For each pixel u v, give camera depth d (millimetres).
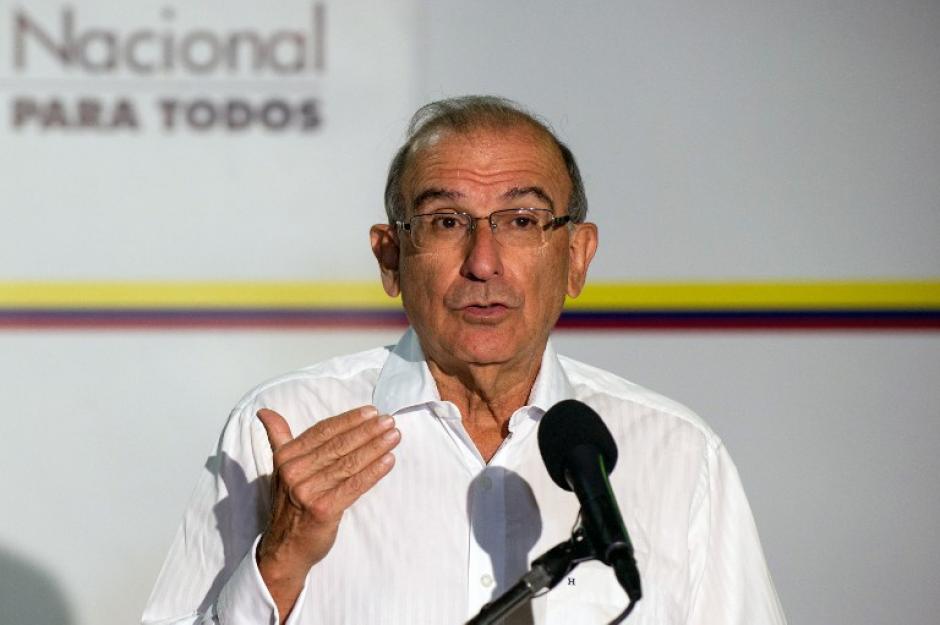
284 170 11875
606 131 11961
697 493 8055
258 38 11852
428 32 11883
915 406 12008
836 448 12039
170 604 7883
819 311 12016
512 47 11914
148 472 11867
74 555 11820
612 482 7953
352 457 6633
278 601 7035
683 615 7777
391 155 11906
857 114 11992
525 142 7594
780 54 11992
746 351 12016
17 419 11812
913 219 12008
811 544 12023
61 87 11773
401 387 7902
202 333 11906
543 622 7414
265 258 11906
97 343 11852
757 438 12031
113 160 11812
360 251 11922
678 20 11977
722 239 12000
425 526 7594
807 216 12008
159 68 11828
